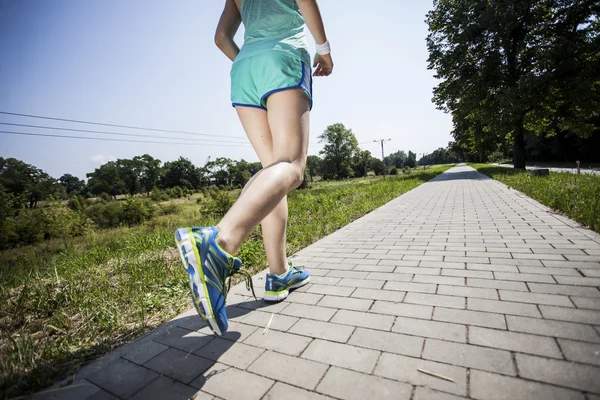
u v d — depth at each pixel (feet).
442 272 7.84
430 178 74.90
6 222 63.77
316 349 4.80
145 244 16.38
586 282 6.31
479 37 72.74
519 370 3.83
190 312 6.91
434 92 85.15
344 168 278.46
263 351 4.89
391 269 8.50
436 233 13.09
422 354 4.38
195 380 4.31
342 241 13.06
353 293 6.94
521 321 4.99
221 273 4.01
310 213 25.75
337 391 3.80
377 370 4.13
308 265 9.67
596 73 61.16
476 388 3.60
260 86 5.28
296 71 5.18
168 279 9.59
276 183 4.33
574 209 13.78
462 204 22.70
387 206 25.39
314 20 5.35
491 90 73.67
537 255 8.47
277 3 5.24
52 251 38.70
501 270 7.54
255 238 15.62
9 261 23.90
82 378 4.56
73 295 8.43
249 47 5.37
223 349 5.07
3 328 7.02
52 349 5.52
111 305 7.50
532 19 68.08
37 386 4.35
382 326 5.30
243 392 3.96
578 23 66.13
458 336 4.75
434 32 79.56
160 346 5.35
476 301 5.91
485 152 122.42
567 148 140.05
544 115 68.80
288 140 5.01
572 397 3.32
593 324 4.70
